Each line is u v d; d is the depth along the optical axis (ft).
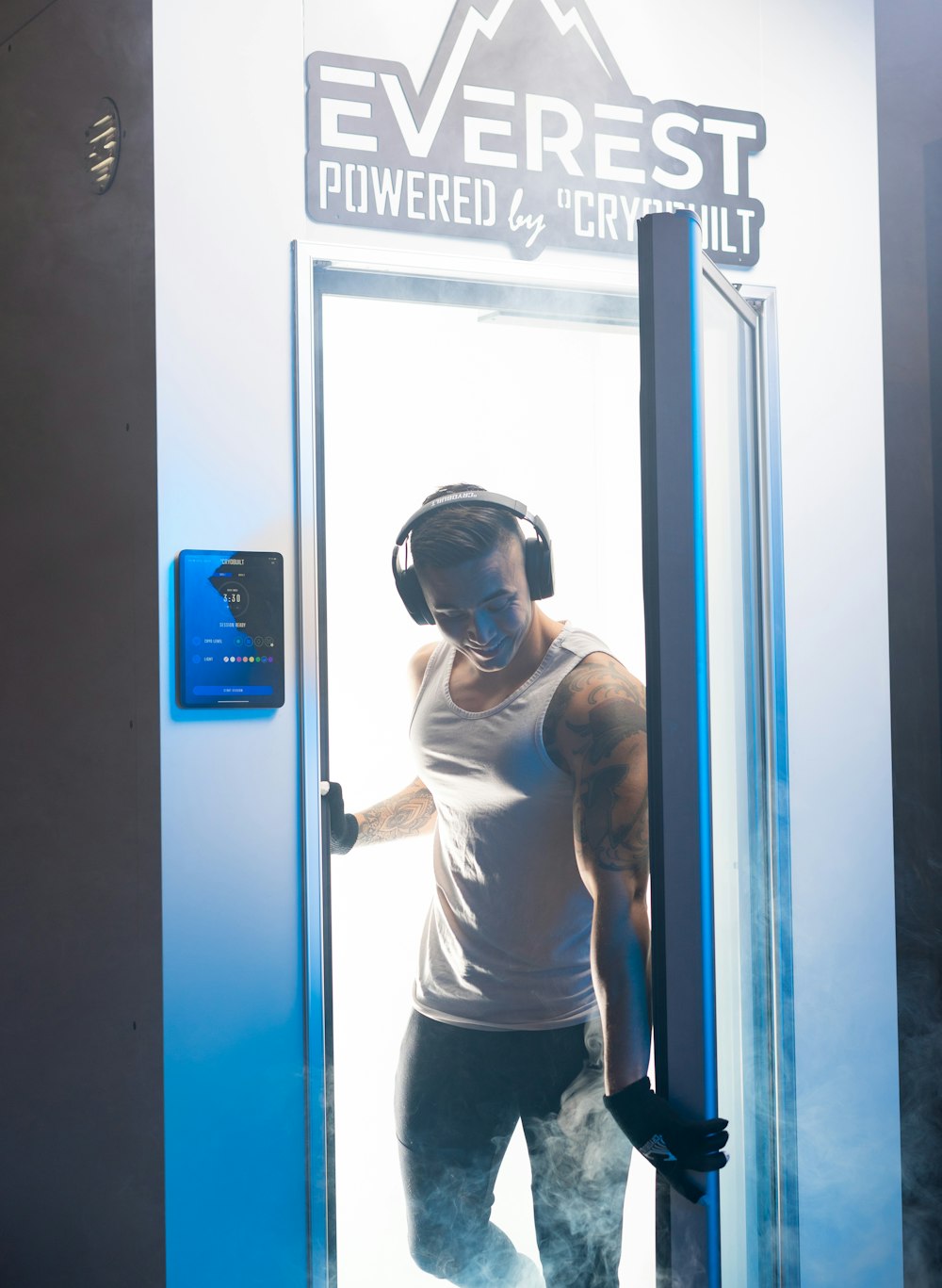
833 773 6.07
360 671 6.05
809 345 6.05
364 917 6.04
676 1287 4.24
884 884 6.18
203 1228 4.76
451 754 5.91
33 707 5.99
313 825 4.94
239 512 4.84
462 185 5.28
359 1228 6.02
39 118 5.92
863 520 6.17
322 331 5.09
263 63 4.91
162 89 4.75
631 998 5.52
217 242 4.82
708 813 4.17
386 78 5.12
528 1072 5.87
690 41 5.78
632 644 6.67
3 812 6.39
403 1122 6.05
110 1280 5.17
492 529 5.84
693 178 5.76
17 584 6.20
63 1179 5.67
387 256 5.09
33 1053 6.01
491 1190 5.98
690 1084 4.15
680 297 4.09
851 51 6.13
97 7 5.25
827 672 6.07
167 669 4.69
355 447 6.08
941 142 6.79
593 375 6.55
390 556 6.12
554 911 5.81
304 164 4.98
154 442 4.69
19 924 6.16
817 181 6.07
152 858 4.72
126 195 4.97
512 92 5.38
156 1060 4.72
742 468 5.91
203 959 4.76
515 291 5.54
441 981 5.98
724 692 5.59
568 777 5.76
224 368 4.82
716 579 5.41
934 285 6.86
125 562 4.96
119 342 5.04
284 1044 4.91
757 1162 5.95
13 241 6.25
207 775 4.78
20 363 6.16
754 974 5.93
